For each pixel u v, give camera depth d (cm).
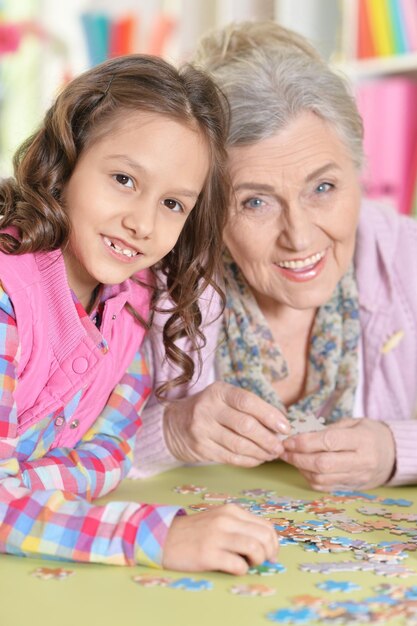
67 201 146
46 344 145
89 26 391
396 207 324
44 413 146
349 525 136
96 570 115
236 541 114
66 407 152
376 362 196
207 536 115
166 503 154
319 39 331
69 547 117
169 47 384
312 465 162
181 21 373
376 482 168
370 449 165
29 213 143
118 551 116
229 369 194
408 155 323
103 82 148
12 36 392
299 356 198
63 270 147
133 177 142
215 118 156
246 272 180
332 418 190
